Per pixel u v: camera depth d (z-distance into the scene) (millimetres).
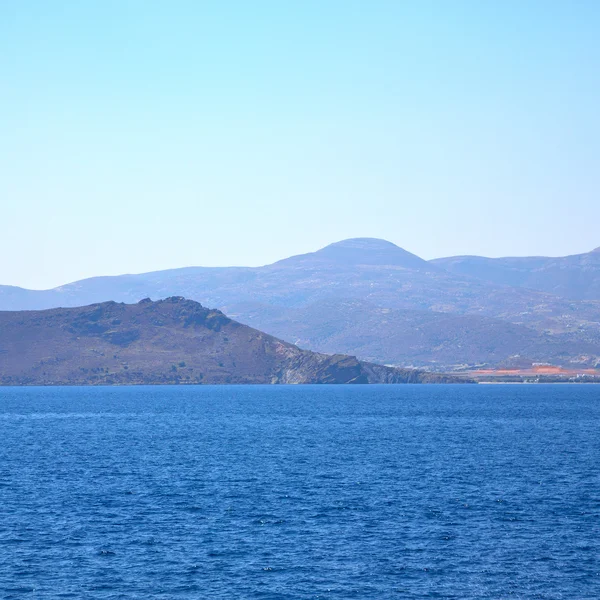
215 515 95188
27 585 70438
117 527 89438
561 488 112750
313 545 82188
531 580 71688
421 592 69000
